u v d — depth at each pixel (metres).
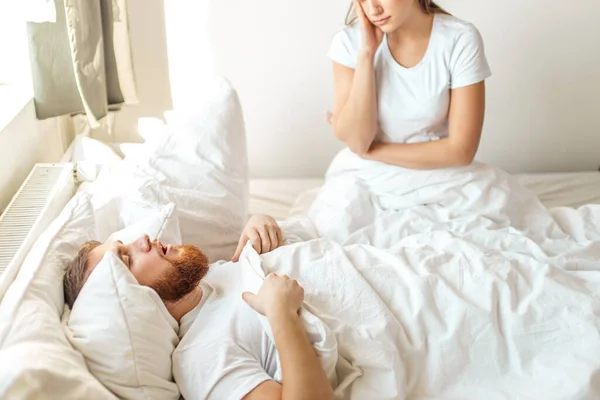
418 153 1.68
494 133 2.41
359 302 1.25
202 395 1.13
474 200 1.65
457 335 1.22
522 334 1.22
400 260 1.35
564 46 2.27
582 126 2.40
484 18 2.23
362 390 1.16
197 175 1.67
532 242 1.49
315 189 2.06
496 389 1.20
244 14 2.20
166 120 2.31
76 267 1.24
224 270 1.41
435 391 1.21
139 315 1.14
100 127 2.32
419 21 1.61
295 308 1.17
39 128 1.89
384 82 1.69
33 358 0.98
